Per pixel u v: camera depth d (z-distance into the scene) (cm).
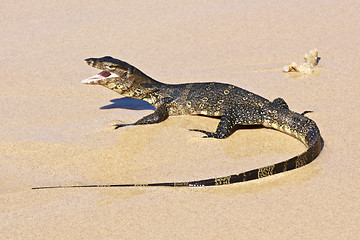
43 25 5188
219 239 1914
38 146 2638
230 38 4625
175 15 5356
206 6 5622
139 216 2067
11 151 2616
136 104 3334
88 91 3600
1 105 3322
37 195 2236
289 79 3650
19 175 2406
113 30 4972
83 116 3111
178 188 2261
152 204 2148
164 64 4075
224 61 4081
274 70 3844
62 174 2406
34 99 3441
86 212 2103
